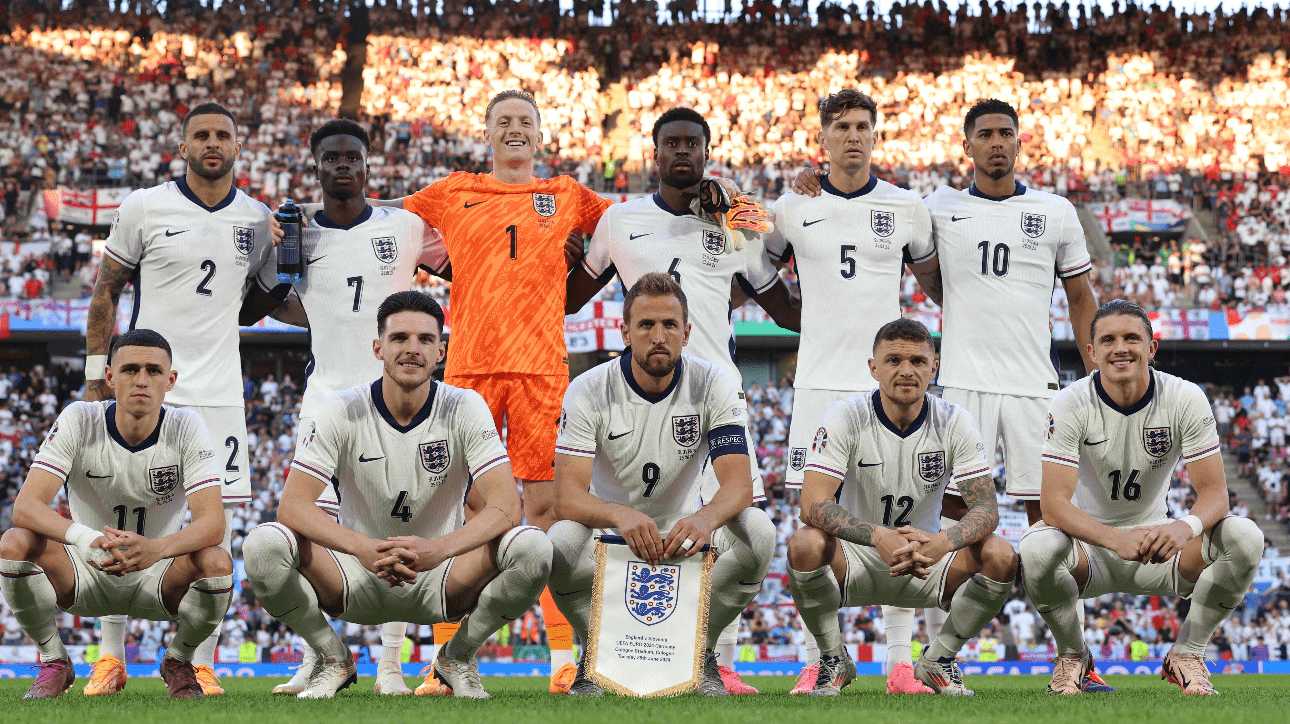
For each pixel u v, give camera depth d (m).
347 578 4.53
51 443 4.71
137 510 4.92
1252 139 22.42
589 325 17.28
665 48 23.72
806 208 6.19
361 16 23.73
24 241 19.78
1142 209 21.41
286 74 23.03
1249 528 4.70
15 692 5.57
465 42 23.55
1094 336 5.08
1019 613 15.52
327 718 3.52
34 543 4.55
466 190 6.21
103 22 23.17
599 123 22.72
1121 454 5.12
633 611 4.44
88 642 14.29
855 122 6.08
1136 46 23.67
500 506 4.51
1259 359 20.39
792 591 4.82
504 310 5.97
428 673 5.45
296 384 20.58
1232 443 19.36
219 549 4.68
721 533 4.78
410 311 4.53
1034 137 22.53
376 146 22.34
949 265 6.29
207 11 23.55
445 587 4.57
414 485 4.70
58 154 21.31
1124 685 6.23
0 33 22.70
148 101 22.38
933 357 4.89
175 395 5.78
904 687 5.44
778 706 3.97
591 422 4.78
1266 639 14.85
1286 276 20.36
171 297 5.86
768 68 23.50
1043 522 5.07
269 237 6.13
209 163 5.87
